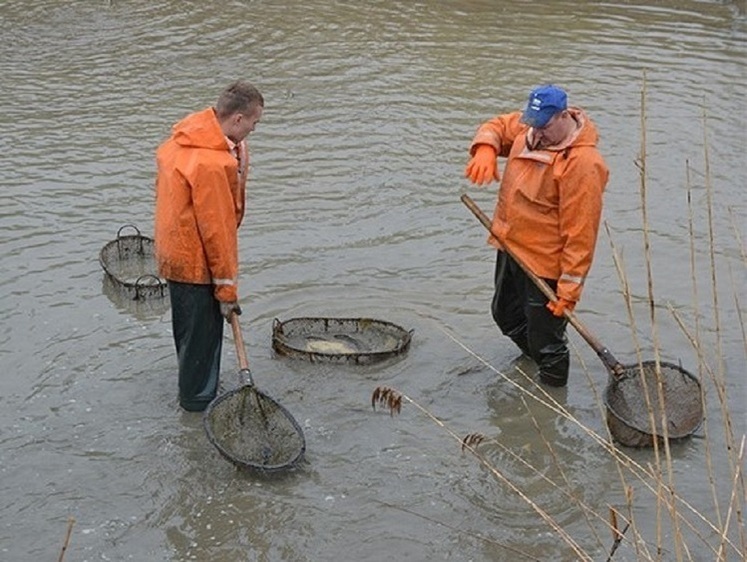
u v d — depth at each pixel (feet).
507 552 18.22
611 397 21.17
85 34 47.47
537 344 22.35
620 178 33.47
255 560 17.98
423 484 19.86
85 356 23.56
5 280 26.58
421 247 29.04
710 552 18.16
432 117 38.22
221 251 20.25
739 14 51.70
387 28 48.93
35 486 19.58
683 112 38.88
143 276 25.99
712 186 32.94
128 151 34.83
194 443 20.83
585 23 50.21
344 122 37.50
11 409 21.71
